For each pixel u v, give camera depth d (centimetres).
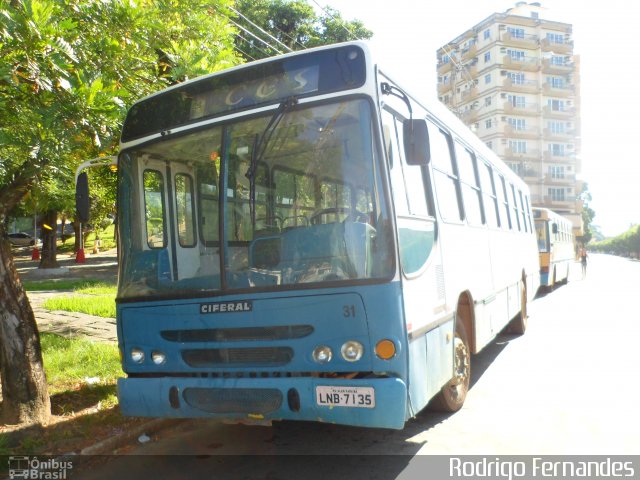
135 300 482
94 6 563
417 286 451
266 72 464
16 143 480
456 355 591
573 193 7506
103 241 4881
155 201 502
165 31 646
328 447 519
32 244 4944
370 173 421
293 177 440
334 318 413
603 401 634
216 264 459
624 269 4269
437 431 550
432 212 530
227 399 435
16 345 558
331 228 425
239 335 441
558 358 870
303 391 413
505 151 7150
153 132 504
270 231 441
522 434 536
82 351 842
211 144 478
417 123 433
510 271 951
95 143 507
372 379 400
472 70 7494
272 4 2514
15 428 536
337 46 443
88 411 604
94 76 517
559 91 7312
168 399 454
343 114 434
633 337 1031
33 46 464
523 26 7256
